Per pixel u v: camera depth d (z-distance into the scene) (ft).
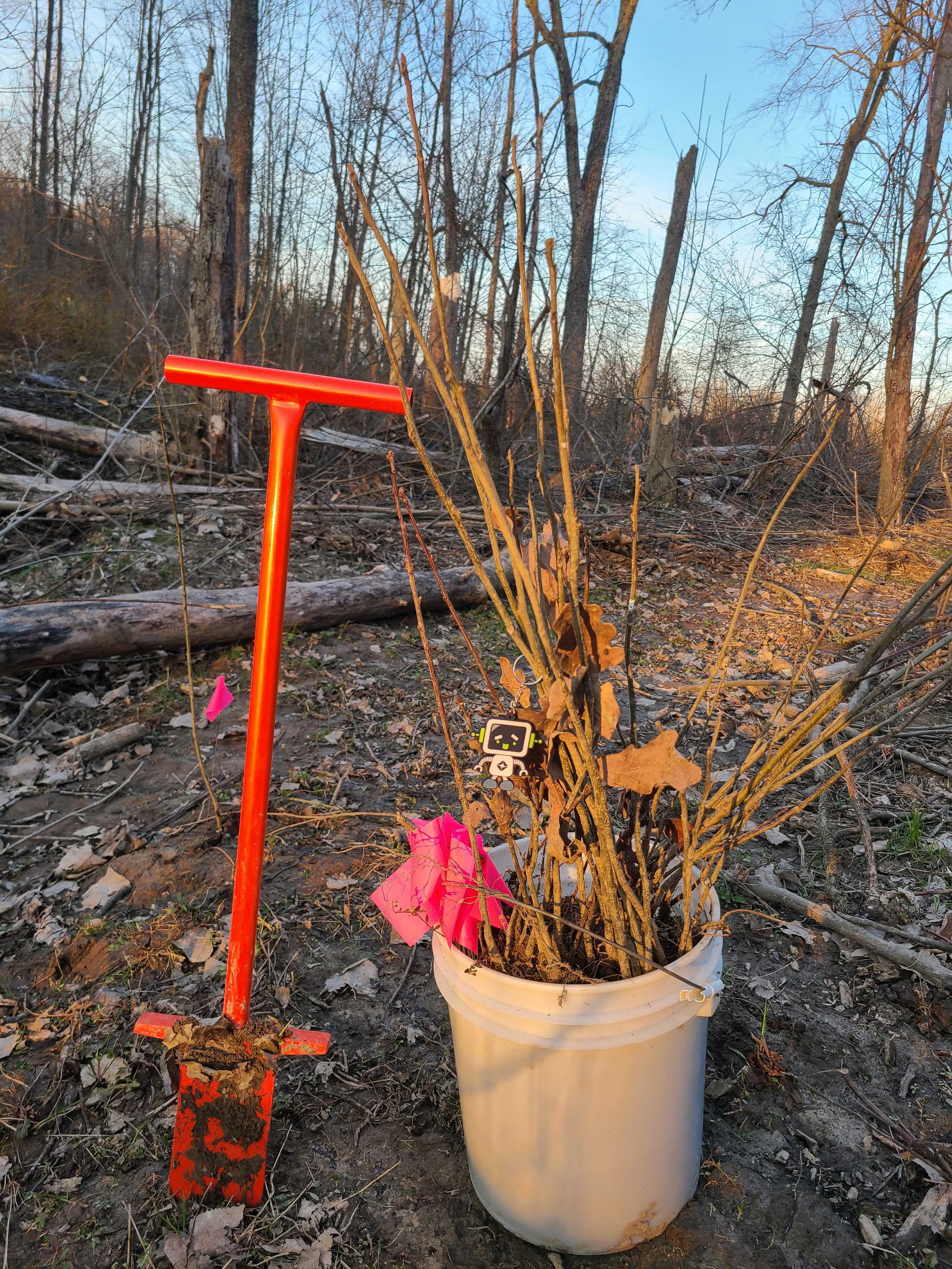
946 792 11.39
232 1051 5.28
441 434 28.60
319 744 12.12
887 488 26.17
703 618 19.22
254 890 5.18
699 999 4.71
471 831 5.06
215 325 22.20
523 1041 4.59
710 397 42.80
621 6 33.30
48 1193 5.72
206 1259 5.22
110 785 10.95
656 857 5.50
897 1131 6.34
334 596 15.96
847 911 8.87
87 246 40.50
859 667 4.42
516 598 5.12
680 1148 5.21
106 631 13.01
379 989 7.61
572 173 36.65
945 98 20.29
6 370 25.77
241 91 36.32
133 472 21.56
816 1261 5.34
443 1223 5.52
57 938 8.13
